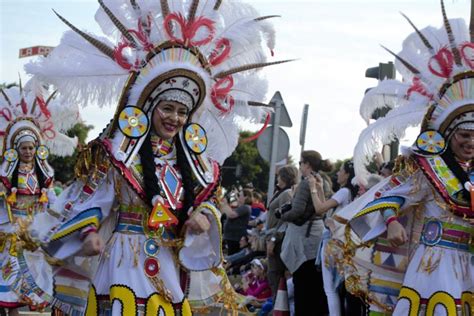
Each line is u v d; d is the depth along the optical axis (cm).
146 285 490
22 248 651
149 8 511
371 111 621
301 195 786
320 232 795
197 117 540
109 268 495
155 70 504
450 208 567
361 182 616
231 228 1317
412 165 587
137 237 497
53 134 902
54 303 522
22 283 823
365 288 612
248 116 547
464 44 586
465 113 577
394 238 570
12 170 870
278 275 861
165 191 500
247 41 529
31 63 508
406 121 602
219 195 523
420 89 601
